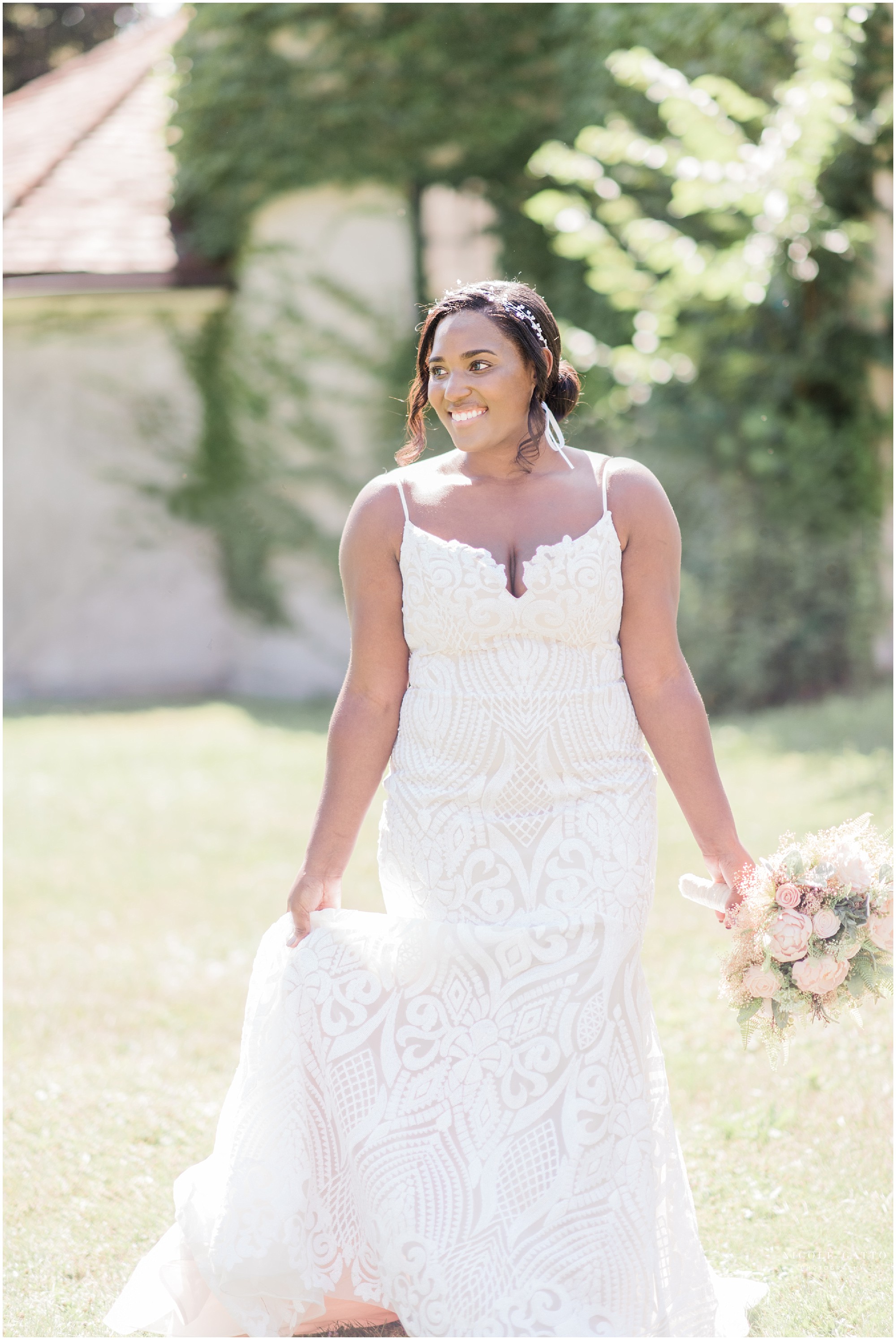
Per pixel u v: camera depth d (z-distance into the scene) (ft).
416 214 38.45
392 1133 7.68
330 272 38.86
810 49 25.22
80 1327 8.31
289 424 39.58
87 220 39.86
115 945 16.97
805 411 30.17
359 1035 7.92
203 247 39.65
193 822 23.94
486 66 37.22
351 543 8.13
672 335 29.68
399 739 8.21
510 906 7.81
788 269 27.40
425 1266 7.33
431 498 8.02
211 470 41.11
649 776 8.16
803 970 7.82
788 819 20.12
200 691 42.37
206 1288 8.07
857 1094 11.25
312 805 25.05
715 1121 10.89
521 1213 7.38
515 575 7.80
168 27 49.55
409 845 8.03
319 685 40.75
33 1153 10.82
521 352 7.82
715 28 29.40
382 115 37.35
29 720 36.27
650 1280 7.47
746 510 30.73
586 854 7.80
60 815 24.95
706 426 30.94
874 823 19.03
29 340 39.75
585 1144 7.43
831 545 30.53
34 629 40.86
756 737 26.96
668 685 8.09
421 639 7.93
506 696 7.76
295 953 8.18
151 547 41.55
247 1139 7.92
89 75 49.57
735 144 26.68
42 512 40.57
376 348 38.81
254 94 37.78
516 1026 7.66
